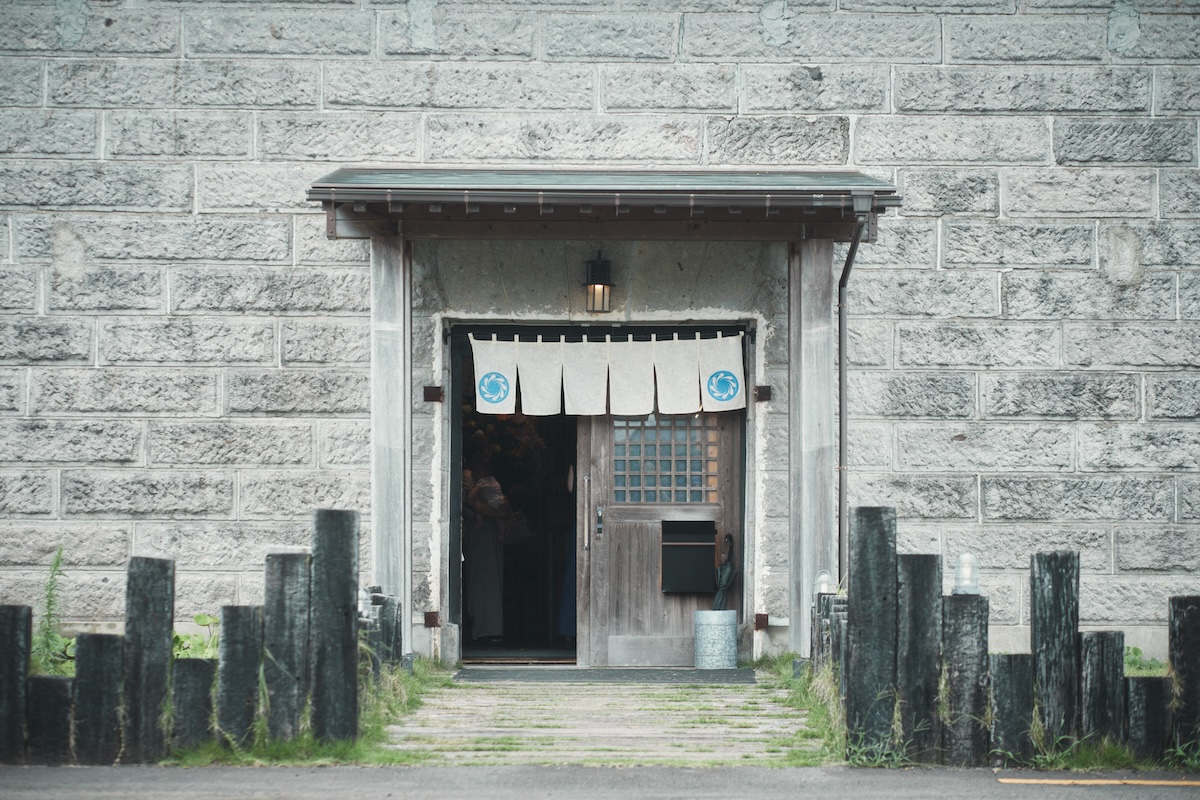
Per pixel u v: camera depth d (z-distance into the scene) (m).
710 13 10.29
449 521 10.49
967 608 6.21
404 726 7.34
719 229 9.27
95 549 10.05
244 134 10.21
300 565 6.30
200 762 6.16
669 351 10.44
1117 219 10.25
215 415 10.14
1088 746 6.18
